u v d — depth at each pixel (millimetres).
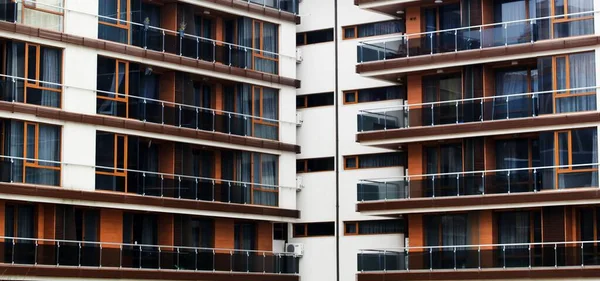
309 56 66562
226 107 63562
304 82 66562
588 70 55500
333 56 65812
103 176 56531
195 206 60156
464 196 57688
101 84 56969
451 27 60406
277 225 66438
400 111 60062
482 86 58500
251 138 63188
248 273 62125
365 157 64375
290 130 65250
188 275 59219
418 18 61031
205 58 61625
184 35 60719
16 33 53875
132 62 58344
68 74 55688
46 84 54875
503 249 56125
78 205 55719
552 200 55438
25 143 53969
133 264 57062
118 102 57469
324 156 65438
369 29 65062
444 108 58812
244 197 62625
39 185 54031
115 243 57125
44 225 55031
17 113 53562
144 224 59812
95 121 56375
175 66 60125
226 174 63250
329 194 65062
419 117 59469
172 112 59719
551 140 56031
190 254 59594
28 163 53938
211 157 63156
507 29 57500
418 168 60375
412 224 60156
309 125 66188
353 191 64375
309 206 65625
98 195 56094
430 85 60531
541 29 56750
